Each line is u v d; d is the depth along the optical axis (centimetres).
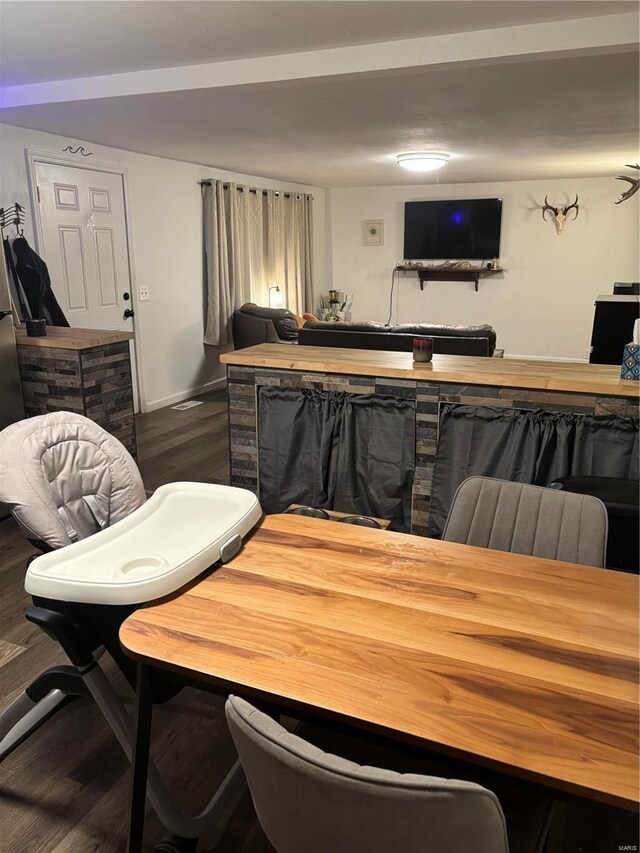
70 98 347
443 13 243
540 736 96
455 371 286
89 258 513
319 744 135
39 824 167
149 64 310
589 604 132
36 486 175
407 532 316
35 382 385
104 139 484
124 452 202
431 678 109
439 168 673
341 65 287
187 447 482
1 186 430
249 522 163
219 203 645
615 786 88
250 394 329
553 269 813
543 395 274
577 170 693
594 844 161
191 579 139
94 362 381
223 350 704
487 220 813
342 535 163
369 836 88
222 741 197
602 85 323
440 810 81
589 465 273
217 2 231
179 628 123
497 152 561
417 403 296
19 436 181
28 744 196
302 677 109
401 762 129
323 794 86
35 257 440
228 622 125
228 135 467
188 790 178
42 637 246
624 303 567
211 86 312
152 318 591
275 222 753
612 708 102
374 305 909
